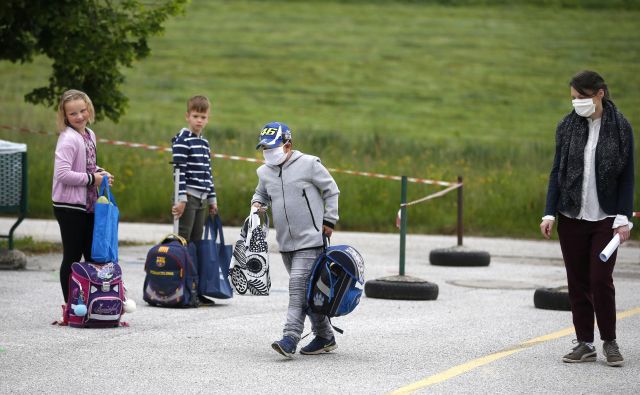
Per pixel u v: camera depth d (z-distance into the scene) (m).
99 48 34.06
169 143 59.69
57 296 24.08
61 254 32.81
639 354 18.39
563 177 17.50
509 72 112.62
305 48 123.31
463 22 137.12
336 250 17.22
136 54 35.69
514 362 17.52
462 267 34.03
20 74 97.44
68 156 20.39
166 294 22.78
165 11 35.28
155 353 17.61
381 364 17.17
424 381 15.84
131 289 25.78
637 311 23.94
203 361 17.05
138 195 48.88
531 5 145.75
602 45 123.62
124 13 34.78
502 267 34.34
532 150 64.94
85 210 20.66
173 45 121.50
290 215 17.52
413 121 91.06
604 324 17.30
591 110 17.14
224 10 142.38
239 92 101.88
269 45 124.00
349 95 102.94
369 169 54.75
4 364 16.47
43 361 16.75
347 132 80.56
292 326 17.42
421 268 33.47
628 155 17.12
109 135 60.03
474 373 16.53
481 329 21.05
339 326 21.19
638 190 49.09
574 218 17.48
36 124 61.19
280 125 17.56
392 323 21.67
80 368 16.25
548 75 111.38
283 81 107.94
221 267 23.45
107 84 35.53
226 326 20.62
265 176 17.77
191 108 23.61
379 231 48.56
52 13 33.69
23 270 28.64
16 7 33.94
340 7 146.88
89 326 20.08
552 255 38.94
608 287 17.23
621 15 139.62
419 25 136.00
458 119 92.62
